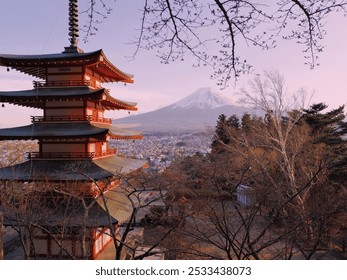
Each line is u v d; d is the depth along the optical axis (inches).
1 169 770.2
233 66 218.8
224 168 503.8
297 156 911.0
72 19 887.1
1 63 799.1
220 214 406.0
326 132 1291.8
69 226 569.0
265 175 566.9
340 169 1074.7
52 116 836.0
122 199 841.5
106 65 854.5
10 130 826.8
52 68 850.8
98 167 770.2
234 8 194.5
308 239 373.7
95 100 828.0
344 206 354.6
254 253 315.9
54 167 781.9
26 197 556.1
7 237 884.0
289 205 427.2
